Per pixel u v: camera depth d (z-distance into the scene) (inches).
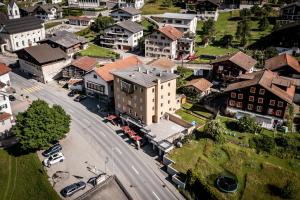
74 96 3885.3
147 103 2938.0
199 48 5172.2
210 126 2901.1
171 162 2652.6
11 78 4377.5
